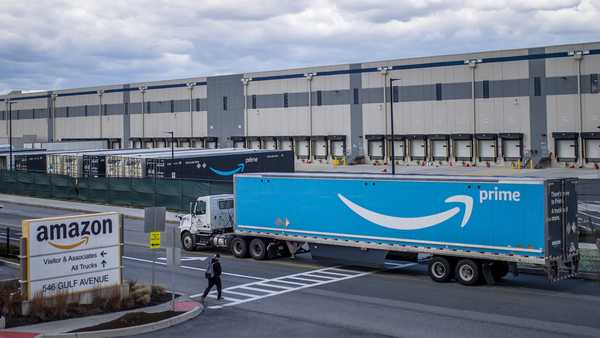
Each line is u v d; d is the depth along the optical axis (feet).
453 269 84.23
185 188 167.94
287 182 98.58
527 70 243.19
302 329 61.46
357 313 67.56
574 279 85.71
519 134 244.63
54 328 60.75
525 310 68.03
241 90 318.65
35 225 66.80
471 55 253.85
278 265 98.94
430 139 265.13
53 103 403.54
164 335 59.82
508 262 82.07
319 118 295.48
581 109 233.55
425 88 265.75
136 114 360.07
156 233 69.10
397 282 84.84
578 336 57.57
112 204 190.80
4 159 250.16
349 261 93.56
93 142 333.62
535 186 75.25
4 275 87.30
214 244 110.11
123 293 71.05
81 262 70.13
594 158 232.94
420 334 58.95
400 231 86.63
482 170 238.48
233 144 322.75
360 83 283.18
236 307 71.41
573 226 80.02
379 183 88.53
